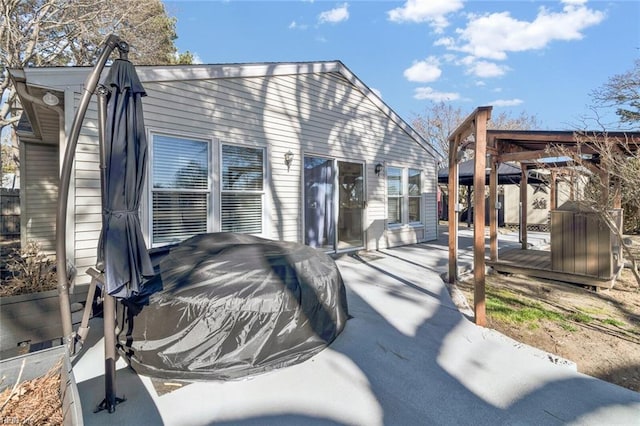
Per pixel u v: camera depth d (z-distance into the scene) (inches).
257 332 100.7
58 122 211.8
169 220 188.5
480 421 81.1
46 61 465.7
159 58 582.6
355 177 314.3
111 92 80.4
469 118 157.2
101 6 453.1
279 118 244.4
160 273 107.9
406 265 254.8
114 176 80.5
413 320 144.5
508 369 105.0
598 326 141.1
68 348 86.4
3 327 119.2
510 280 219.9
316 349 113.6
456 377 100.3
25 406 72.9
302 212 258.1
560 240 207.5
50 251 272.7
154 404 85.9
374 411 84.5
